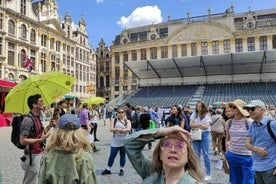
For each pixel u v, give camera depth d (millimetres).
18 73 48750
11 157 13477
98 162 12336
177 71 53000
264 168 5344
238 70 50875
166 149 2521
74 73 66062
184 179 2459
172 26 68875
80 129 4031
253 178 6379
